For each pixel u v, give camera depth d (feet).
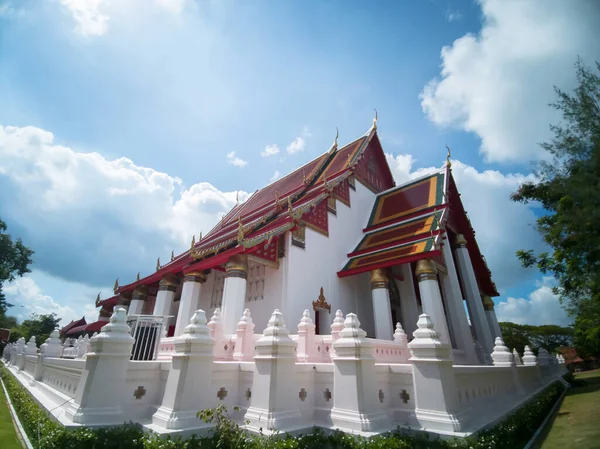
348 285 55.72
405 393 20.94
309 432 18.37
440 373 19.03
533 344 179.32
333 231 58.08
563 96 27.45
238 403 20.65
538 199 44.39
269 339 19.60
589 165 23.75
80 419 16.53
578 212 23.68
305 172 84.89
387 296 49.90
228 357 28.66
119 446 15.14
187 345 18.28
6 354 85.61
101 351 18.13
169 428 16.06
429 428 18.30
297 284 46.34
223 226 89.76
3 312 151.43
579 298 48.06
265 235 44.19
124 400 18.63
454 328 54.29
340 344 20.12
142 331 29.53
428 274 47.32
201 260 51.11
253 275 50.16
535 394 40.73
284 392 18.78
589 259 27.50
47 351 38.32
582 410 36.47
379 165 84.28
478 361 52.90
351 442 16.44
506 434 20.85
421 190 67.97
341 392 19.33
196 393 17.75
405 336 32.55
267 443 15.67
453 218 70.49
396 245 54.19
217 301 58.08
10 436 20.93
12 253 131.03
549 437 25.44
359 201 69.82
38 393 30.50
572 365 166.91
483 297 75.36
